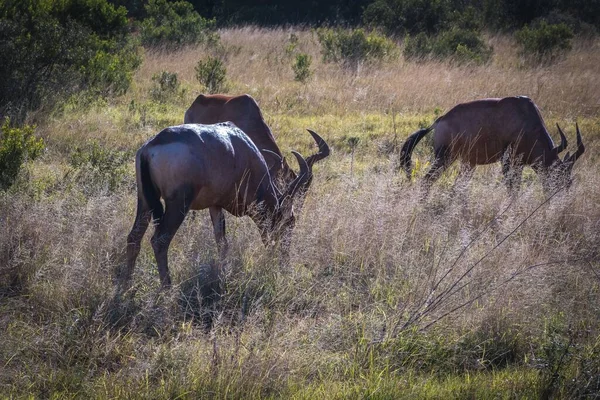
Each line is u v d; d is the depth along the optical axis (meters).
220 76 59.03
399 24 98.88
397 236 26.39
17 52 45.94
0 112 44.53
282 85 62.38
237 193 25.06
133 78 61.91
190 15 90.00
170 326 20.94
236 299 23.00
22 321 20.78
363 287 24.97
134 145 41.53
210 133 24.28
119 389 17.61
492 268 24.34
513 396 18.56
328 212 27.86
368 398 17.88
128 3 104.62
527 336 21.52
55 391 17.81
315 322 22.11
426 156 41.75
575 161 38.00
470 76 68.25
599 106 59.69
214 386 17.73
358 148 43.12
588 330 21.34
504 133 35.97
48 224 25.05
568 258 27.05
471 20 97.25
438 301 21.48
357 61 71.38
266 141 32.06
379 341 20.42
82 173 32.72
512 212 28.52
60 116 46.69
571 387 18.69
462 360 20.48
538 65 78.69
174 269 24.28
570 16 105.50
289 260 25.30
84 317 20.77
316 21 117.62
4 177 29.39
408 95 59.16
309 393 17.97
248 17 118.06
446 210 28.73
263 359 18.52
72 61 50.25
